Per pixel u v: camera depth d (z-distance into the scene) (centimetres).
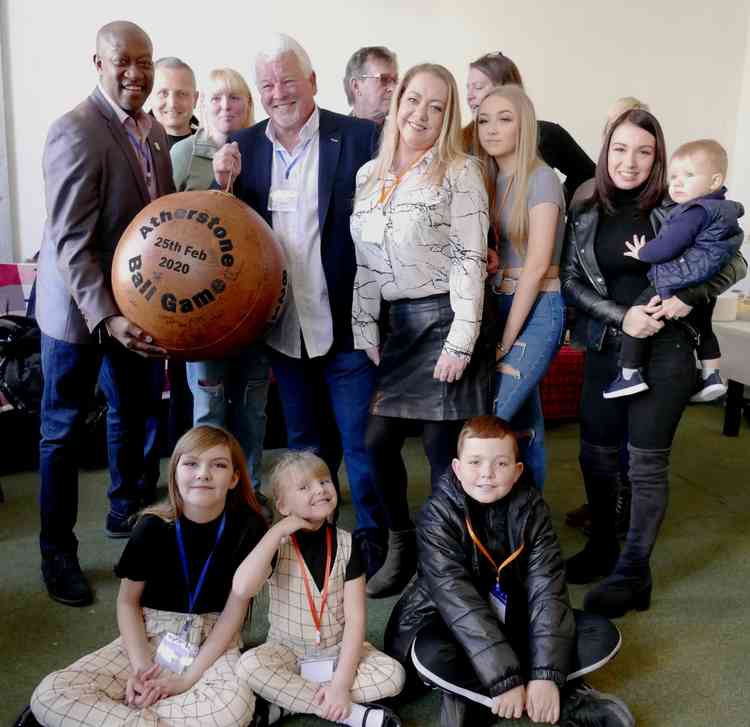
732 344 413
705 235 208
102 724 156
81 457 357
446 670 170
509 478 184
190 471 178
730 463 387
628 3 523
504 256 218
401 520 237
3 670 195
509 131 208
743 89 554
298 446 264
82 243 208
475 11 500
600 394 239
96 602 231
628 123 218
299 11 476
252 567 172
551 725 176
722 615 233
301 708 169
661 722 180
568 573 253
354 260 237
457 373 202
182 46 459
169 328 192
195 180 300
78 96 450
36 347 342
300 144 231
